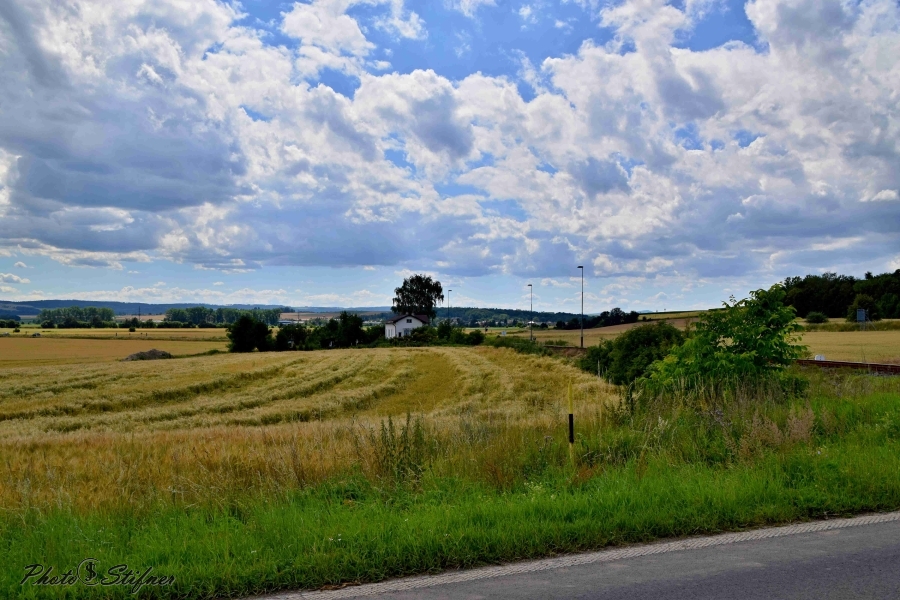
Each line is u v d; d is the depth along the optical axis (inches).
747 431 340.8
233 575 188.4
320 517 238.5
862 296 3245.6
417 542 208.1
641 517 232.8
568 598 173.8
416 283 5408.5
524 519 231.0
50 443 639.8
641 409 413.7
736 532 229.3
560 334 3853.3
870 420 405.4
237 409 1179.3
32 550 209.9
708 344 514.0
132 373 1701.5
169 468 399.9
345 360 2182.6
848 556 202.4
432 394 1358.3
